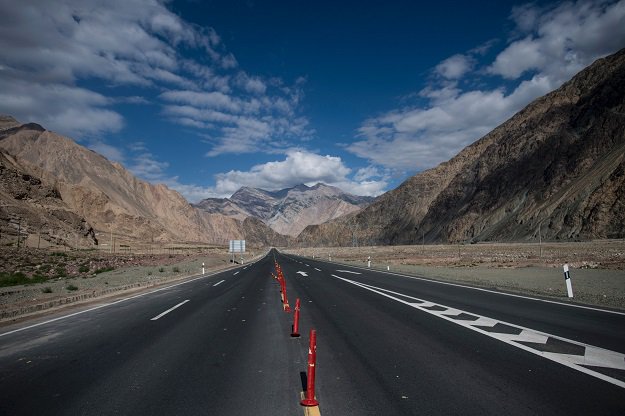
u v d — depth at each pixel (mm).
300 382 6156
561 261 38188
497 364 6875
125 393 5742
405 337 9016
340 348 8148
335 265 43531
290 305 14453
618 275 23234
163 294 18422
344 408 5105
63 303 15336
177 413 5043
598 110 114312
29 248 48156
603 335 8836
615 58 126438
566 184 101438
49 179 107188
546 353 7488
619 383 5875
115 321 11469
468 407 5102
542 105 140375
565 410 4973
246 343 8703
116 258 51969
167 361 7344
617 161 86062
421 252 81250
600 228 78438
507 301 14305
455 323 10492
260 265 47125
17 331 10164
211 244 158250
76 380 6312
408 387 5848
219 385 6051
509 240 99188
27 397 5609
